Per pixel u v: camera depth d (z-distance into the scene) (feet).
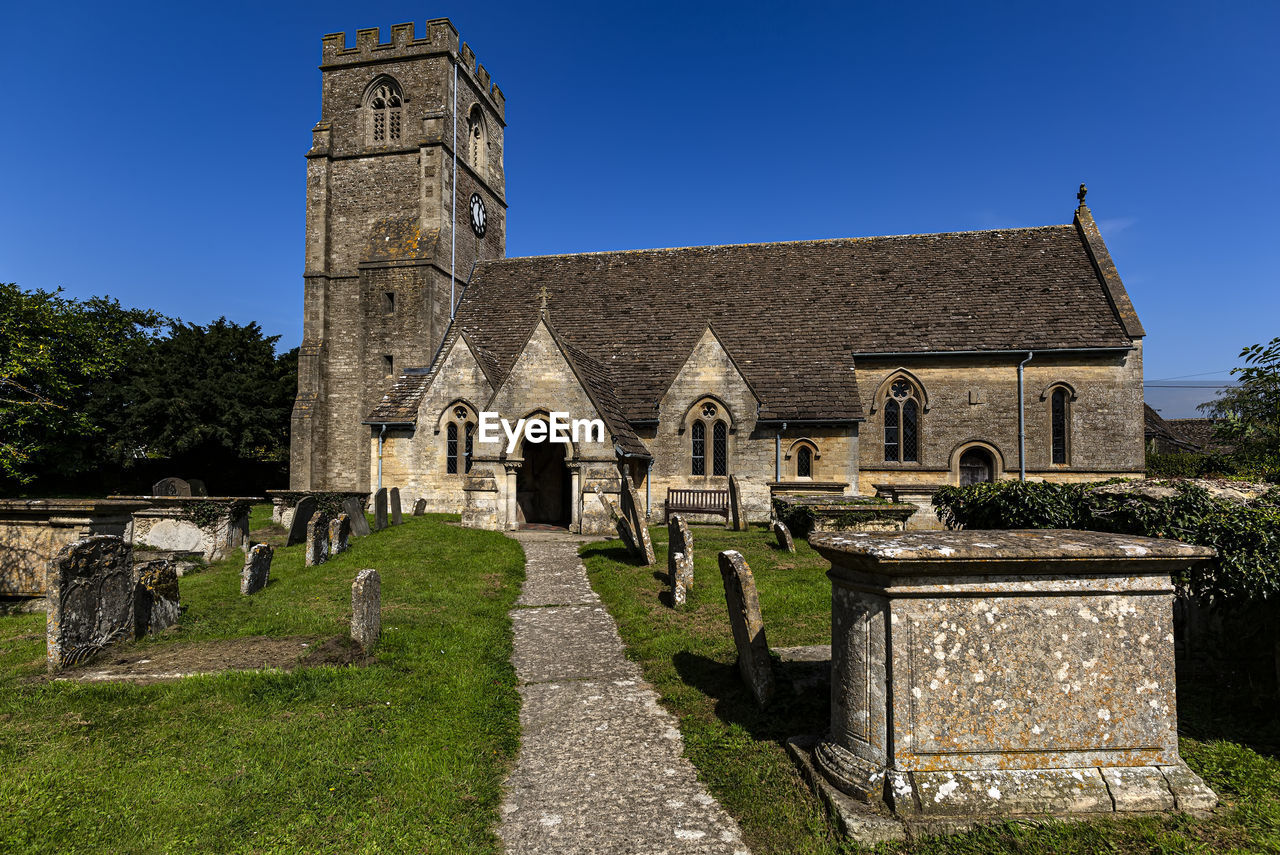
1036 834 14.61
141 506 43.06
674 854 15.85
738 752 20.07
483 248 120.78
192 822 16.78
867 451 87.25
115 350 140.77
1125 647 16.06
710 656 28.35
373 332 102.06
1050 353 83.61
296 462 103.55
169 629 33.14
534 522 86.89
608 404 75.20
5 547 41.78
